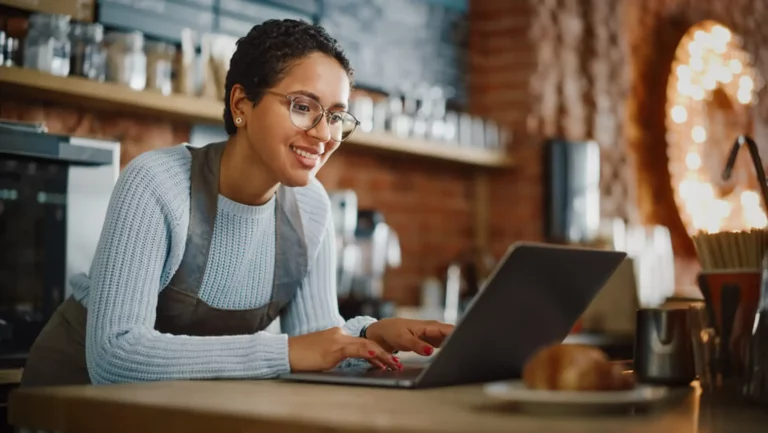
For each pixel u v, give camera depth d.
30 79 2.77
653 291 5.48
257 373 1.46
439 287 4.64
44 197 2.39
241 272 1.81
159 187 1.66
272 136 1.66
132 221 1.62
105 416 1.15
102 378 1.53
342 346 1.48
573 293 1.45
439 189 4.85
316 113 1.67
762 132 6.84
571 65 5.18
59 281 2.41
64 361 1.95
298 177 1.69
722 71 6.52
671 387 1.44
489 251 5.04
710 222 6.26
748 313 1.51
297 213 1.87
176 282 1.74
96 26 3.00
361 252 3.94
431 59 4.78
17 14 2.99
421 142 4.31
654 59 6.05
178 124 3.53
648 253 5.46
